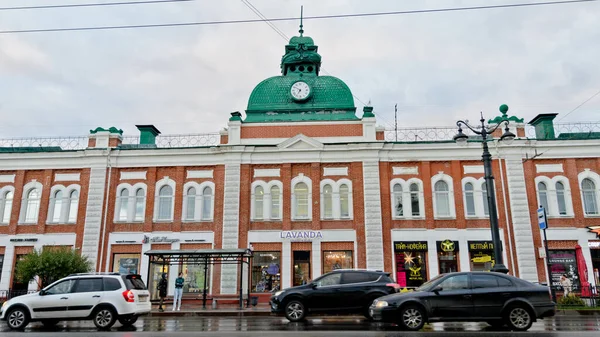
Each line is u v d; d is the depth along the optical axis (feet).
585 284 86.69
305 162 96.84
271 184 96.68
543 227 74.43
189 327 52.80
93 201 97.14
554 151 94.53
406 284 89.97
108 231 96.12
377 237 91.56
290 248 92.43
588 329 47.39
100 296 52.37
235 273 91.50
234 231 93.66
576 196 92.17
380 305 46.52
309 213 94.43
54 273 79.46
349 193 95.14
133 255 95.45
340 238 92.63
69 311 51.83
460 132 65.26
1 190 100.12
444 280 47.21
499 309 45.32
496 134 96.94
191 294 91.20
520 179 93.04
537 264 89.30
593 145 94.22
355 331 44.65
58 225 97.19
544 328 48.55
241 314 70.90
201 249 86.58
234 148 97.45
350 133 98.12
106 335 43.88
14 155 100.83
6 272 94.89
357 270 57.67
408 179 95.45
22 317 51.75
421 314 45.39
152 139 109.40
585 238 89.97
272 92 104.83
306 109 101.96
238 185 96.07
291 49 113.80
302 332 44.09
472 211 93.76
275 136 98.84
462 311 45.37
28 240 96.22
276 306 56.18
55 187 99.50
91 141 102.17
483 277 47.03
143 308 55.11
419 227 92.63
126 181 99.25
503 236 91.04
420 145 95.96
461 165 95.81
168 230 96.02
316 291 55.88
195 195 97.71
